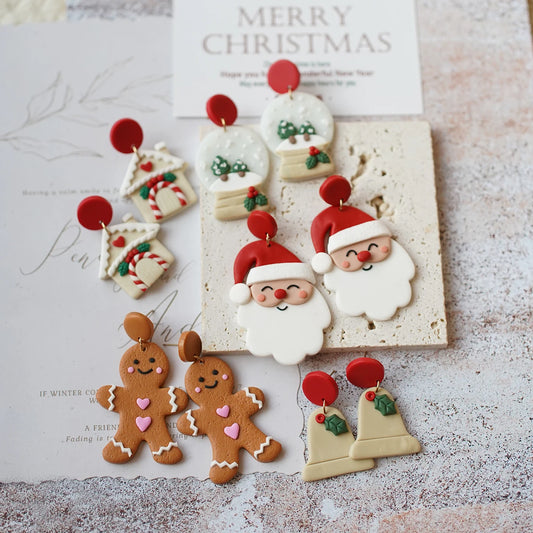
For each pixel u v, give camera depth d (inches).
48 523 11.5
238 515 11.6
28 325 12.1
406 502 11.7
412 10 13.2
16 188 12.5
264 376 12.0
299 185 12.4
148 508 11.6
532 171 12.8
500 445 11.9
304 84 12.9
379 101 12.9
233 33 13.0
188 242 12.4
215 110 12.2
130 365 11.8
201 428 11.7
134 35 13.1
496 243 12.5
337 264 11.9
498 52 13.2
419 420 11.9
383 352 12.1
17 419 11.8
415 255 12.2
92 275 12.3
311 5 13.2
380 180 12.4
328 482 11.7
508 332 12.2
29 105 12.8
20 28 13.1
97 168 12.6
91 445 11.8
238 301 11.8
